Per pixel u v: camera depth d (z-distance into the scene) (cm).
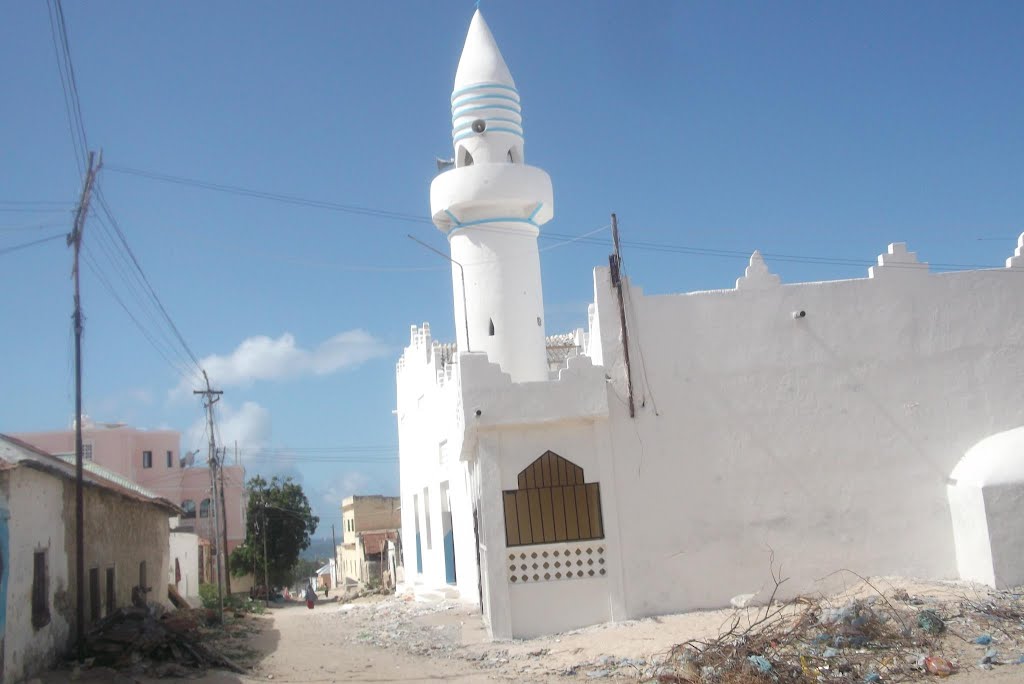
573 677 1562
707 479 2006
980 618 1639
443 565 3372
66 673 1780
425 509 3722
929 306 2072
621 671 1562
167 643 1955
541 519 2009
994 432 2039
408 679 1667
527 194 2650
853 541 2002
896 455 2027
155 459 6938
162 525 3158
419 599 3319
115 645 1898
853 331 2056
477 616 2491
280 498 6769
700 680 1447
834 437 2028
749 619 1791
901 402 2042
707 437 2017
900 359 2053
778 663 1472
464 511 2948
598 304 2042
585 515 2038
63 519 1931
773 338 2048
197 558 4544
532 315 2681
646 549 1975
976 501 1916
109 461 6612
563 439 1997
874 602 1756
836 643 1558
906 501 2014
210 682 1744
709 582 1977
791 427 2027
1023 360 2066
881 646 1540
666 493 1994
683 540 1986
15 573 1622
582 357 1992
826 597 1956
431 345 3644
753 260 2075
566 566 1966
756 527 1998
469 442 2088
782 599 1969
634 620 1931
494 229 2669
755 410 2028
